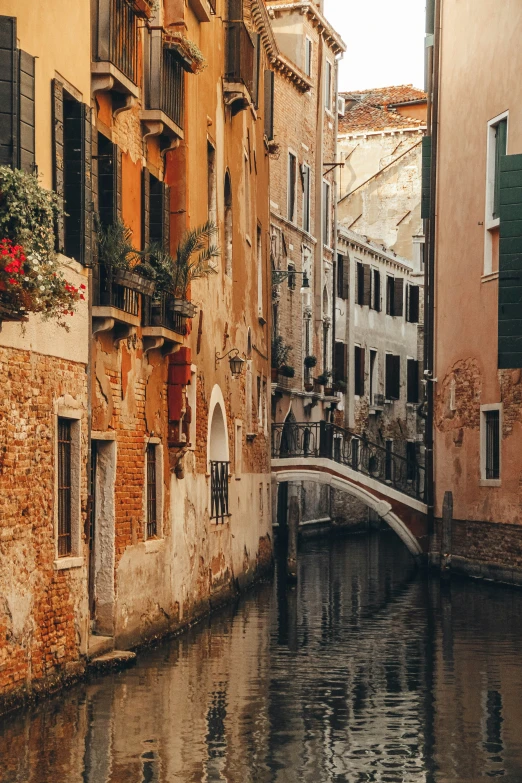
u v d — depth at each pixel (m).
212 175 21.17
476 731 11.38
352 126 57.50
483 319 27.23
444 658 15.94
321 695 13.08
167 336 15.71
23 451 11.44
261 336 28.97
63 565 12.49
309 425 32.25
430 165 30.66
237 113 23.56
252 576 26.03
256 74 26.97
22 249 10.21
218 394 21.47
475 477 27.67
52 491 12.24
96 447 14.30
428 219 30.69
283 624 19.25
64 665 12.66
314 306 43.84
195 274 17.17
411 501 30.88
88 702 12.08
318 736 11.03
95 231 13.70
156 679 13.51
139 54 15.52
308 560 34.31
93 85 13.70
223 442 22.31
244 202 25.39
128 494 14.90
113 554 14.30
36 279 10.30
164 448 16.69
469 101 28.06
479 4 27.44
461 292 28.50
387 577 28.61
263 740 10.80
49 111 12.18
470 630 18.84
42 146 11.95
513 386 25.62
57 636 12.43
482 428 27.25
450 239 29.25
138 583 15.35
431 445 30.52
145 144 16.03
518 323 23.16
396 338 54.31
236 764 9.91
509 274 23.25
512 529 25.75
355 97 59.69
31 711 11.52
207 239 20.23
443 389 29.66
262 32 31.12
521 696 13.18
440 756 10.35
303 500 43.69
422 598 23.75
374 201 57.12
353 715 12.03
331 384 45.00
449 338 29.27
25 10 11.56
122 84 14.04
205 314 20.14
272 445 36.59
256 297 27.94
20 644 11.41
